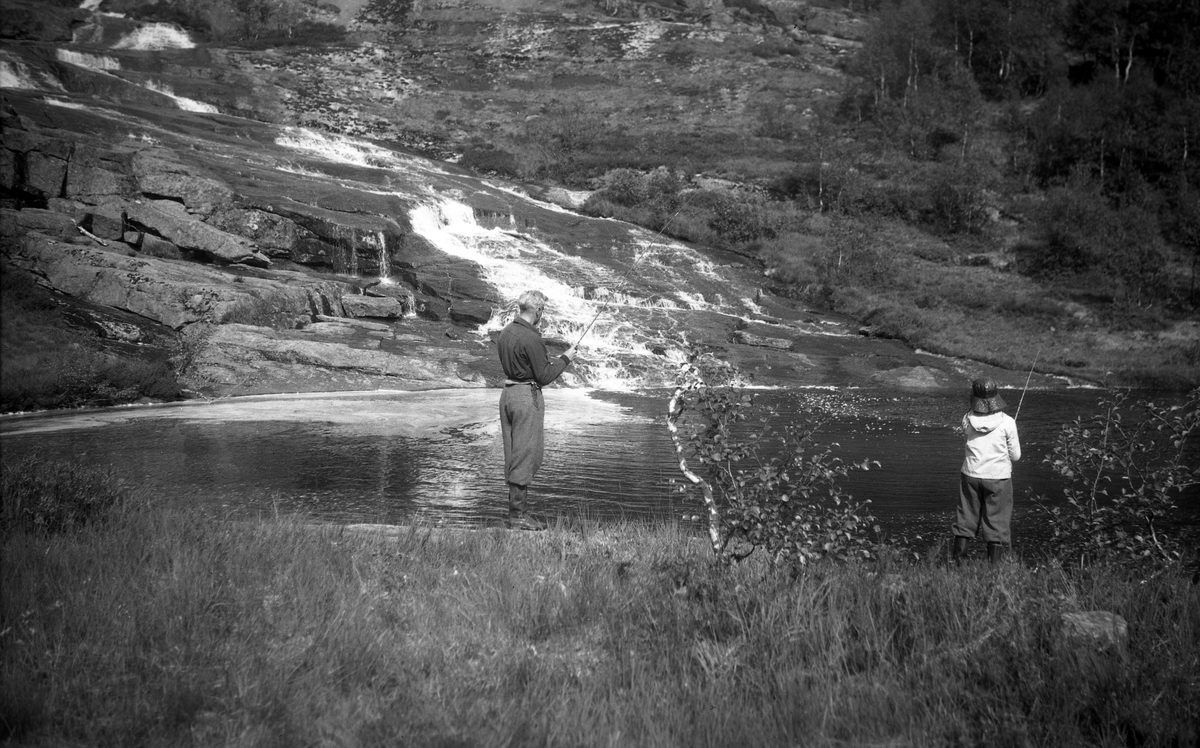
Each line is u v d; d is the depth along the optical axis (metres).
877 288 34.41
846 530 5.02
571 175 43.69
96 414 15.42
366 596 4.28
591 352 23.72
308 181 30.50
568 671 3.54
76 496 6.50
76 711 3.08
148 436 13.14
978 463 6.49
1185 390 24.16
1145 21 60.72
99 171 25.34
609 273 30.75
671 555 5.27
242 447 12.39
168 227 24.72
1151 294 35.12
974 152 48.91
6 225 22.19
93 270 20.77
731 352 25.06
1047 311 32.94
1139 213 41.28
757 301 31.80
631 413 16.91
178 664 3.44
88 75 39.41
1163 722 3.16
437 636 3.89
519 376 6.77
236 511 7.92
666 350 24.47
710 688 3.31
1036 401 20.50
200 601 4.09
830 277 34.41
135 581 4.29
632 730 3.02
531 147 46.91
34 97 33.72
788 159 46.91
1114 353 28.50
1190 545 7.57
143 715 3.06
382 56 61.75
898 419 16.45
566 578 4.71
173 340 19.62
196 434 13.41
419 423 14.81
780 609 4.05
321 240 26.56
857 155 46.94
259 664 3.48
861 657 3.72
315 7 70.12
